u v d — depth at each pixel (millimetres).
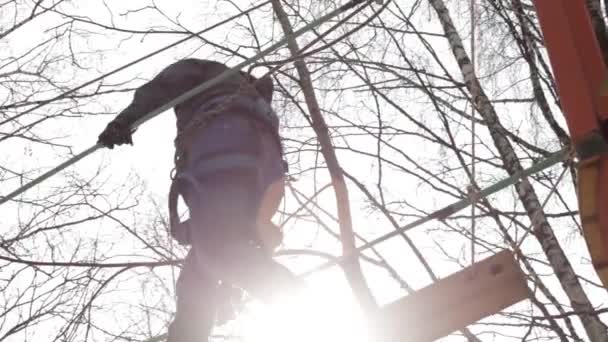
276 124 3318
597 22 4098
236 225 2955
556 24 2385
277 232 3102
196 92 3242
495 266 2719
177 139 3199
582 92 2328
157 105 3264
